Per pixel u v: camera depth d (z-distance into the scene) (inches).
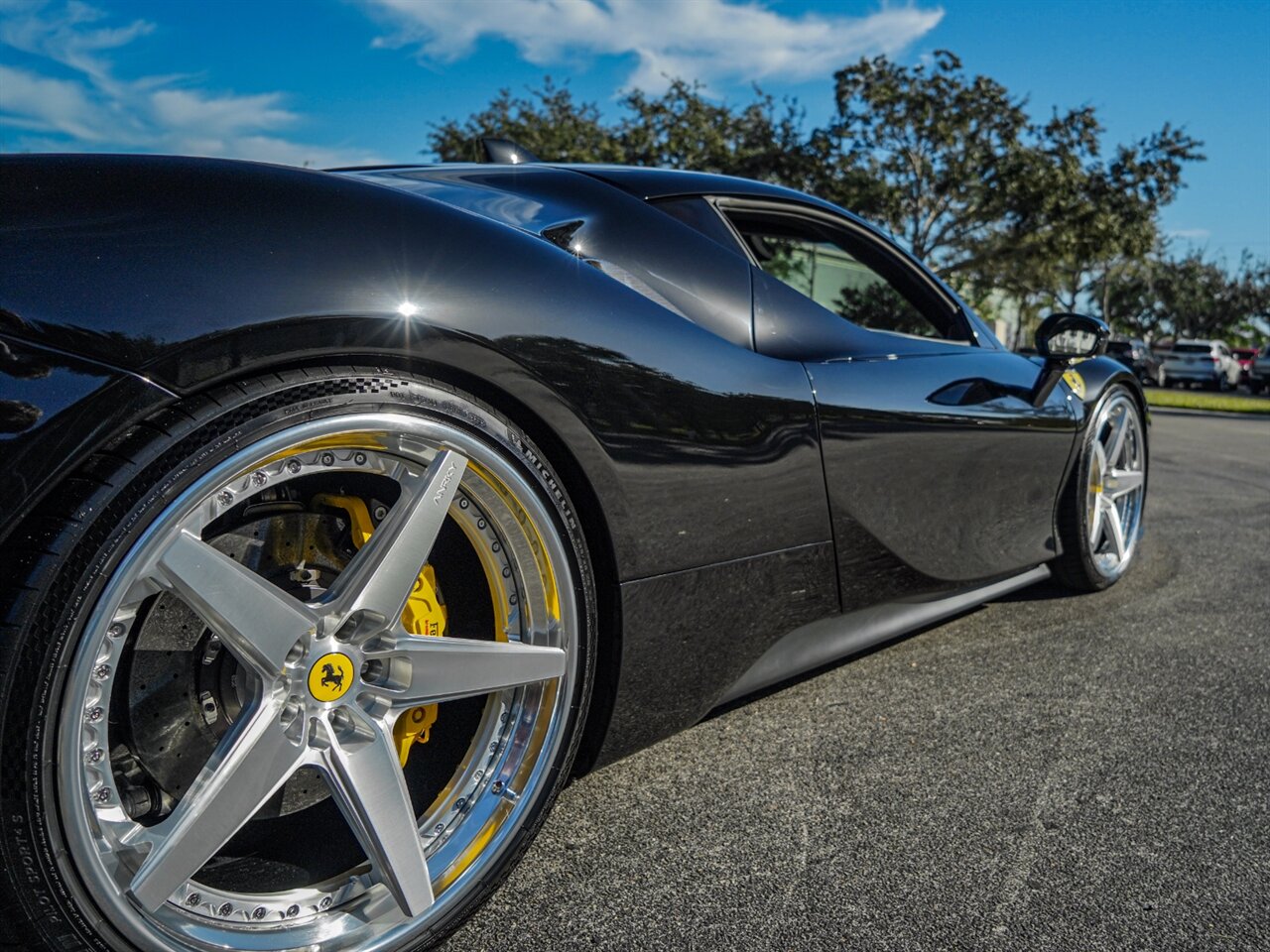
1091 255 915.4
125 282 37.0
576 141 881.5
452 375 45.9
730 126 908.6
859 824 64.1
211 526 44.1
